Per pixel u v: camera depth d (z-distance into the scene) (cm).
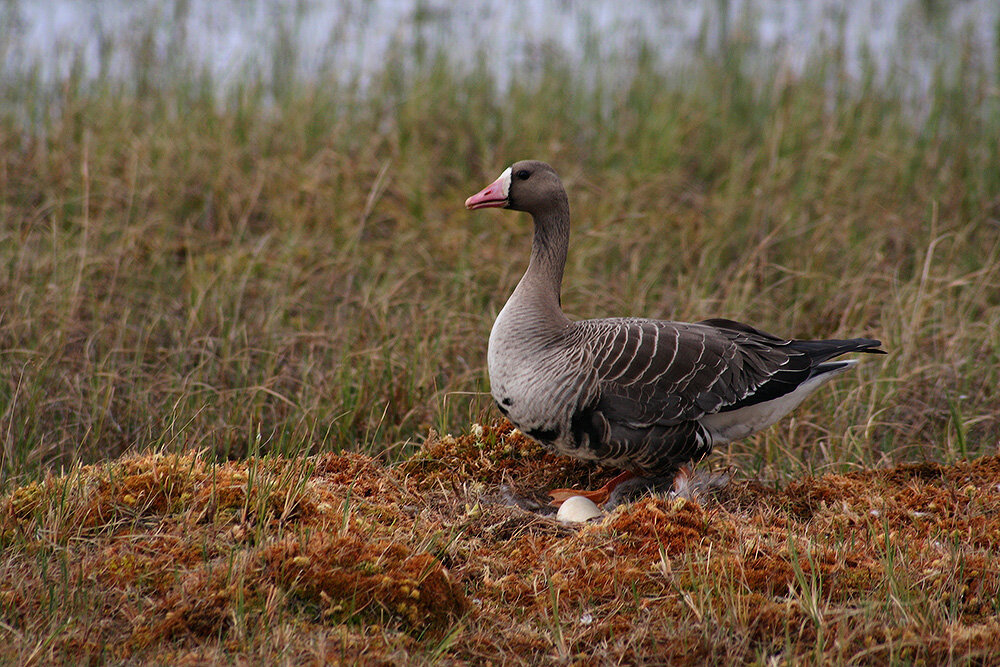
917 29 2058
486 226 1553
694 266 1439
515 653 609
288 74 1906
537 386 867
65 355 1135
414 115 1755
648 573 677
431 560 656
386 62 1895
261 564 639
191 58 1919
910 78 1936
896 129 1778
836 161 1673
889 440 1084
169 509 718
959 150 1670
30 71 1833
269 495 726
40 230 1428
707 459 1037
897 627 614
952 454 1003
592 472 949
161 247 1402
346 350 1118
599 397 853
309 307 1284
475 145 1753
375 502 791
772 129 1772
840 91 1911
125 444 1020
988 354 1202
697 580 662
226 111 1762
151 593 639
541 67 1950
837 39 1984
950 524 794
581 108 1906
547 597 666
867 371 1166
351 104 1794
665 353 871
